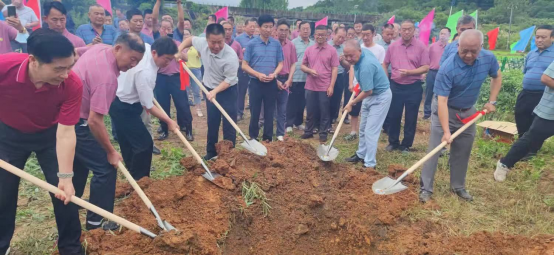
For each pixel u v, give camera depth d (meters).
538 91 5.96
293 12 30.52
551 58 5.82
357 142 7.23
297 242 3.69
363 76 5.29
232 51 5.29
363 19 31.47
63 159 2.87
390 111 6.54
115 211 4.06
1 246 3.18
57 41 2.41
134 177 4.71
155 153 6.08
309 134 7.42
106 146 3.39
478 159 6.05
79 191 3.87
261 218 4.06
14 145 2.97
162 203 4.04
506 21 37.00
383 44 8.85
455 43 5.88
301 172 4.97
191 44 5.57
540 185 5.10
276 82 6.44
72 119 2.87
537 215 4.30
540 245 3.57
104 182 3.55
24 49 6.81
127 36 3.22
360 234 3.64
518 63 15.01
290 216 4.04
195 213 3.95
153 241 3.29
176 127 4.53
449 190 4.91
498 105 9.23
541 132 4.89
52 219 4.02
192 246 3.31
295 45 7.75
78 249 3.27
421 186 4.76
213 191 4.32
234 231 3.84
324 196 4.37
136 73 4.08
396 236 3.78
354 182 4.89
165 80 6.57
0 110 2.79
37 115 2.85
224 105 5.57
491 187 5.06
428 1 51.00
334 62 6.91
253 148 5.22
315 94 7.16
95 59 3.25
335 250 3.57
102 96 3.18
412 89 6.31
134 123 4.41
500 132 6.91
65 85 2.73
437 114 4.52
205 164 4.88
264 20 6.16
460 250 3.51
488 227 4.05
